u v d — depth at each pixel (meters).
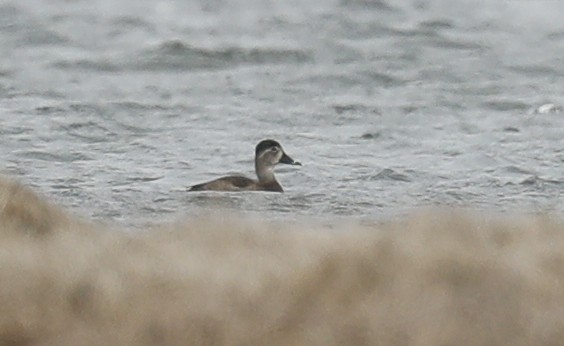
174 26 64.00
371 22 63.84
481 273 15.14
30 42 58.59
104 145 36.47
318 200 28.00
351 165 33.06
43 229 19.00
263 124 40.78
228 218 18.69
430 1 70.62
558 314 14.26
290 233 17.56
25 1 68.44
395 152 35.69
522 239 16.73
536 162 34.12
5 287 14.52
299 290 14.66
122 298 14.41
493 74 51.81
